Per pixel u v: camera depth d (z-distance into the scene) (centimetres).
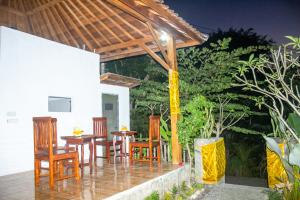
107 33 694
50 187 380
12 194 356
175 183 506
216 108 772
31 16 707
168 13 461
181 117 584
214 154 532
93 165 566
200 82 773
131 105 1023
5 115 482
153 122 571
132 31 651
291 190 379
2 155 475
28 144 520
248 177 805
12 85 497
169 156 632
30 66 531
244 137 930
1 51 482
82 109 647
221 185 564
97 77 701
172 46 572
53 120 449
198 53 802
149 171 498
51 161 384
